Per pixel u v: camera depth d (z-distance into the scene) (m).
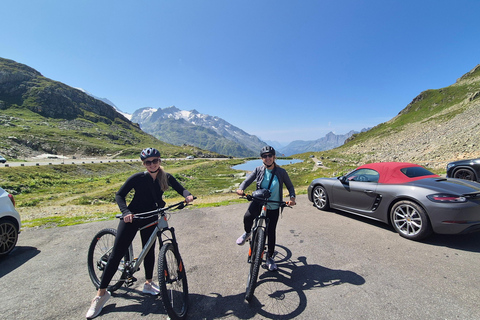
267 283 3.50
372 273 3.63
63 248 5.10
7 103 149.88
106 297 3.03
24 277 3.86
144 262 3.33
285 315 2.77
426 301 2.92
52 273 3.99
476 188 4.61
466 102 85.50
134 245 5.20
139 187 3.27
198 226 6.29
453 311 2.72
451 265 3.78
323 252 4.44
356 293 3.14
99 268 3.43
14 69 177.88
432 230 4.58
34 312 2.97
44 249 5.06
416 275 3.53
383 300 2.98
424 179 5.26
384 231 5.39
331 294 3.15
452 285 3.24
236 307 2.97
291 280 3.54
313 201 7.73
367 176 6.12
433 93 135.75
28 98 160.75
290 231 5.59
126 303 3.14
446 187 4.71
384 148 65.00
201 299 3.17
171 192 19.66
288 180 4.02
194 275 3.78
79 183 29.94
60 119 155.88
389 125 134.50
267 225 3.79
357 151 78.44
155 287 3.38
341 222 6.11
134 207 3.27
